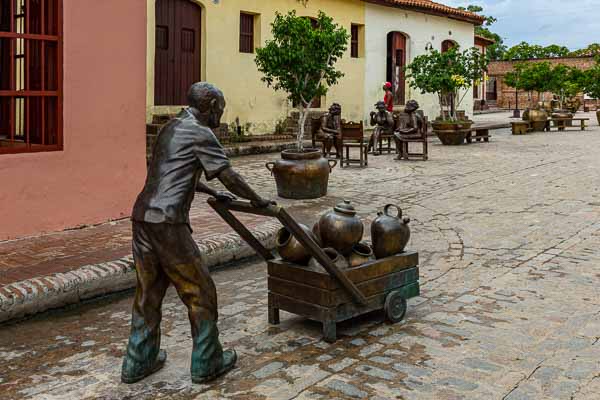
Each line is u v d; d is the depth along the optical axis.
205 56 17.34
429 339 4.59
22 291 5.24
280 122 19.80
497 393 3.73
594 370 4.02
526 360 4.19
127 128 8.39
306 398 3.71
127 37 8.29
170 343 4.65
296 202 10.15
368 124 23.92
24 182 7.38
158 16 16.28
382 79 24.44
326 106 22.02
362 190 11.34
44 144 7.69
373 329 4.81
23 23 8.16
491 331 4.73
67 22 7.66
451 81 20.52
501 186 11.56
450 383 3.87
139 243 3.90
